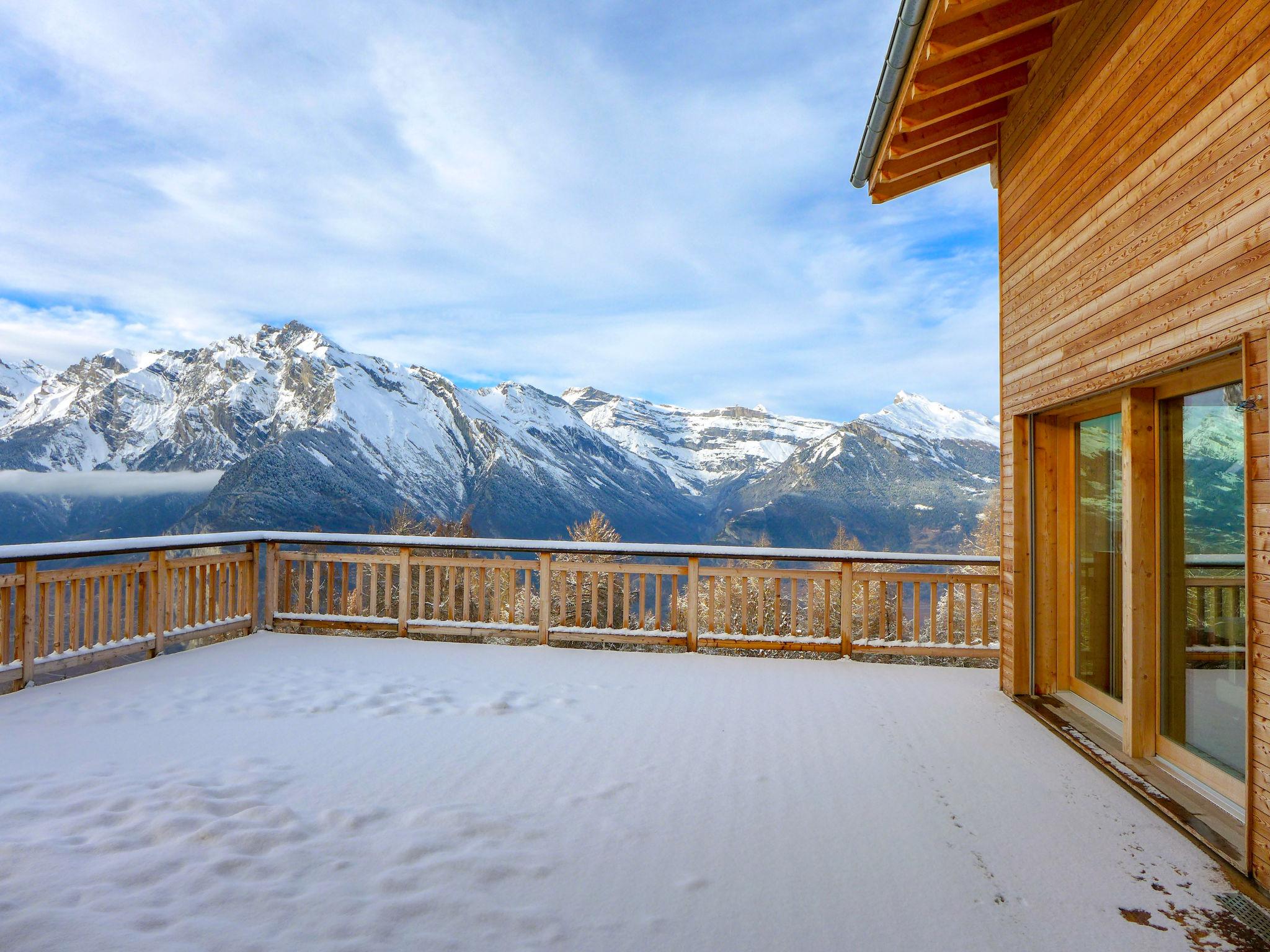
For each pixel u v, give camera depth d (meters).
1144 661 3.34
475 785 3.00
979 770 3.30
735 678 5.01
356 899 2.06
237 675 4.84
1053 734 3.81
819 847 2.53
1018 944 1.98
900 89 3.89
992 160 4.97
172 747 3.37
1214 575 2.94
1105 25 3.26
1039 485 4.47
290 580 6.63
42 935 1.82
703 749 3.54
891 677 5.09
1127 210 3.07
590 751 3.47
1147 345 2.90
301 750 3.38
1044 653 4.43
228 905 2.00
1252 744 2.30
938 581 5.65
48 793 2.75
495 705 4.16
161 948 1.78
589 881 2.24
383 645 5.94
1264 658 2.23
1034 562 4.47
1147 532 3.32
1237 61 2.33
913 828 2.70
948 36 3.43
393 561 6.45
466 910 2.03
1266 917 2.13
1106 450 3.94
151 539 5.31
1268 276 2.17
